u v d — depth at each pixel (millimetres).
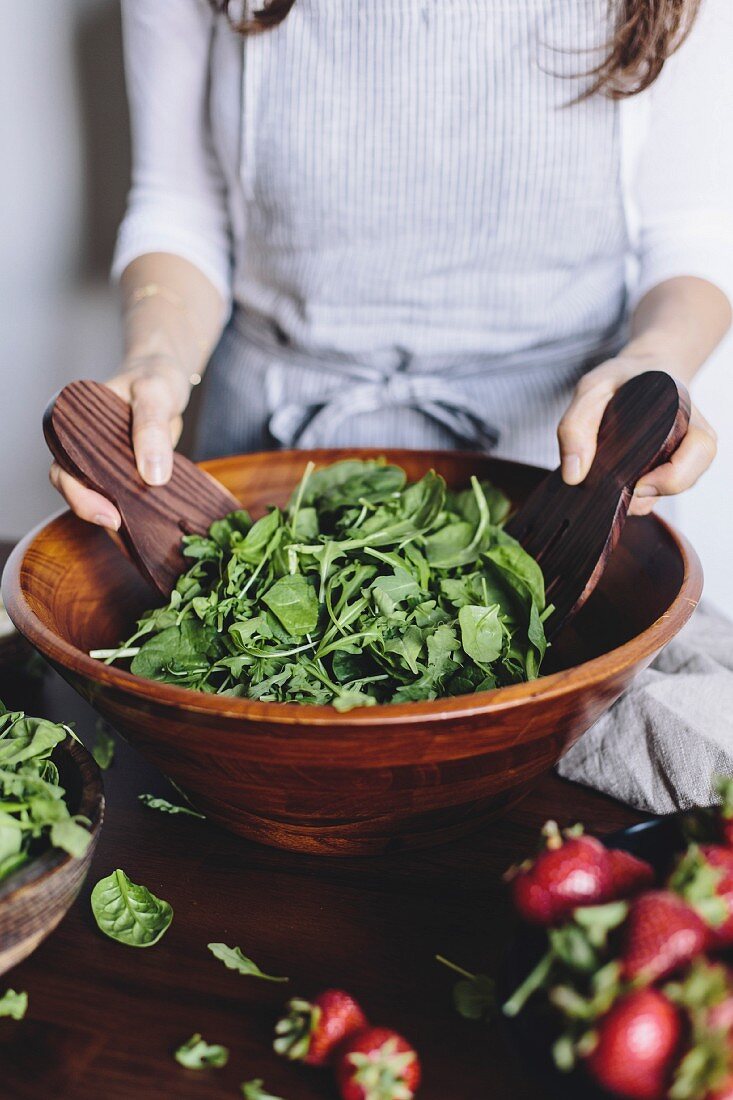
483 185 994
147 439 803
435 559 790
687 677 774
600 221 1040
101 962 583
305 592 729
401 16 934
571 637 825
